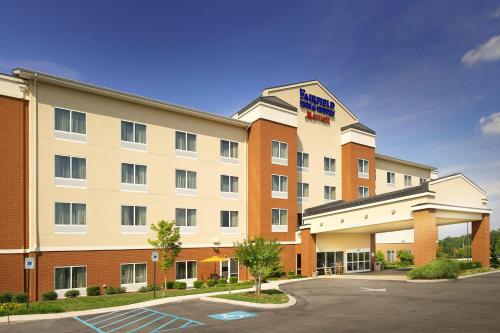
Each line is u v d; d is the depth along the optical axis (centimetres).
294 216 3606
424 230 2684
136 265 2808
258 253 2239
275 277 3294
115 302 2150
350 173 4122
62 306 2038
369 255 4109
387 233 5200
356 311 1659
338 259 3794
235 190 3444
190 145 3209
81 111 2670
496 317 1409
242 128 3544
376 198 3081
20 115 2417
